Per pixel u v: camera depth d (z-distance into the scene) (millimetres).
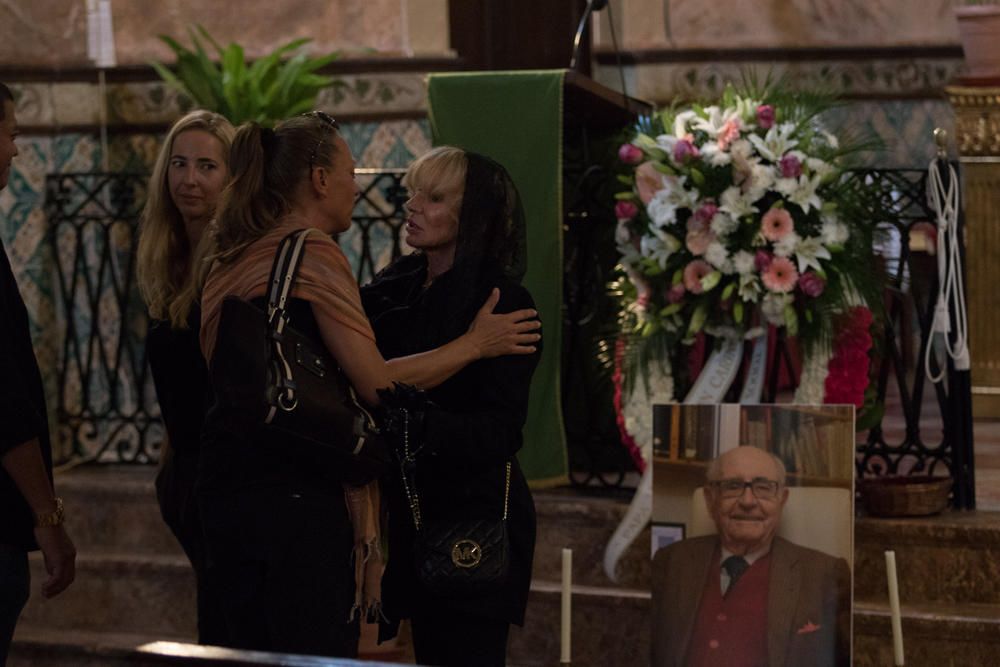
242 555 3959
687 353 6535
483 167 4395
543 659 6543
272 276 4000
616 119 7453
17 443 3973
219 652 2244
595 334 7590
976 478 7535
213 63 9352
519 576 4336
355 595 4082
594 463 7230
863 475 7230
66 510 7645
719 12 9773
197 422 4938
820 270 5918
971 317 9945
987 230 9836
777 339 6652
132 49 9438
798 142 6027
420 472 4258
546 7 8680
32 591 7387
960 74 9820
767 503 5258
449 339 4281
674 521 5367
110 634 7176
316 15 9406
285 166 4184
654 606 5367
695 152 6016
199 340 4496
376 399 4047
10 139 4285
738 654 5234
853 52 9859
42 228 8492
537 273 6938
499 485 4266
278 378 3887
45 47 8570
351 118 9312
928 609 6027
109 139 9273
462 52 9172
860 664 6023
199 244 4766
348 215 4316
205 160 5102
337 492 4070
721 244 5961
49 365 8523
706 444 5344
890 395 10625
